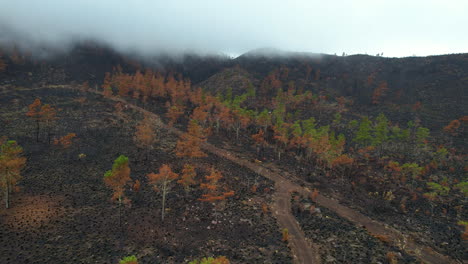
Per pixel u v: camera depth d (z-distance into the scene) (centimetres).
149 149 7025
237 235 4141
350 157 8094
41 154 6116
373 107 12888
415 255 3859
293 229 4441
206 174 6166
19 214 3959
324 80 17700
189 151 5944
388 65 18238
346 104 13662
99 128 8188
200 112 9119
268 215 4869
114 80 13388
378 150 8506
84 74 16300
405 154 8375
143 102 12069
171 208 4709
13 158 4159
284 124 9306
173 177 4388
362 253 3691
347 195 6150
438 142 8831
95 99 11088
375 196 6175
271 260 3512
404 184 6700
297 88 16312
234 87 16612
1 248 3209
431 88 13325
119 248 3497
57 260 3103
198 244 3831
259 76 18988
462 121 9725
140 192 5075
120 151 6806
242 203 5166
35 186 4803
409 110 11750
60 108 9462
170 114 9631
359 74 18125
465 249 4138
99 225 3944
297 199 5597
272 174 6881
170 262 3334
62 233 3638
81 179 5266
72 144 6806
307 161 8069
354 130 10444
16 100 9506
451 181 6694
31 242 3388
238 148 8662
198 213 4656
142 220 4241
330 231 4353
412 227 4856
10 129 7156
